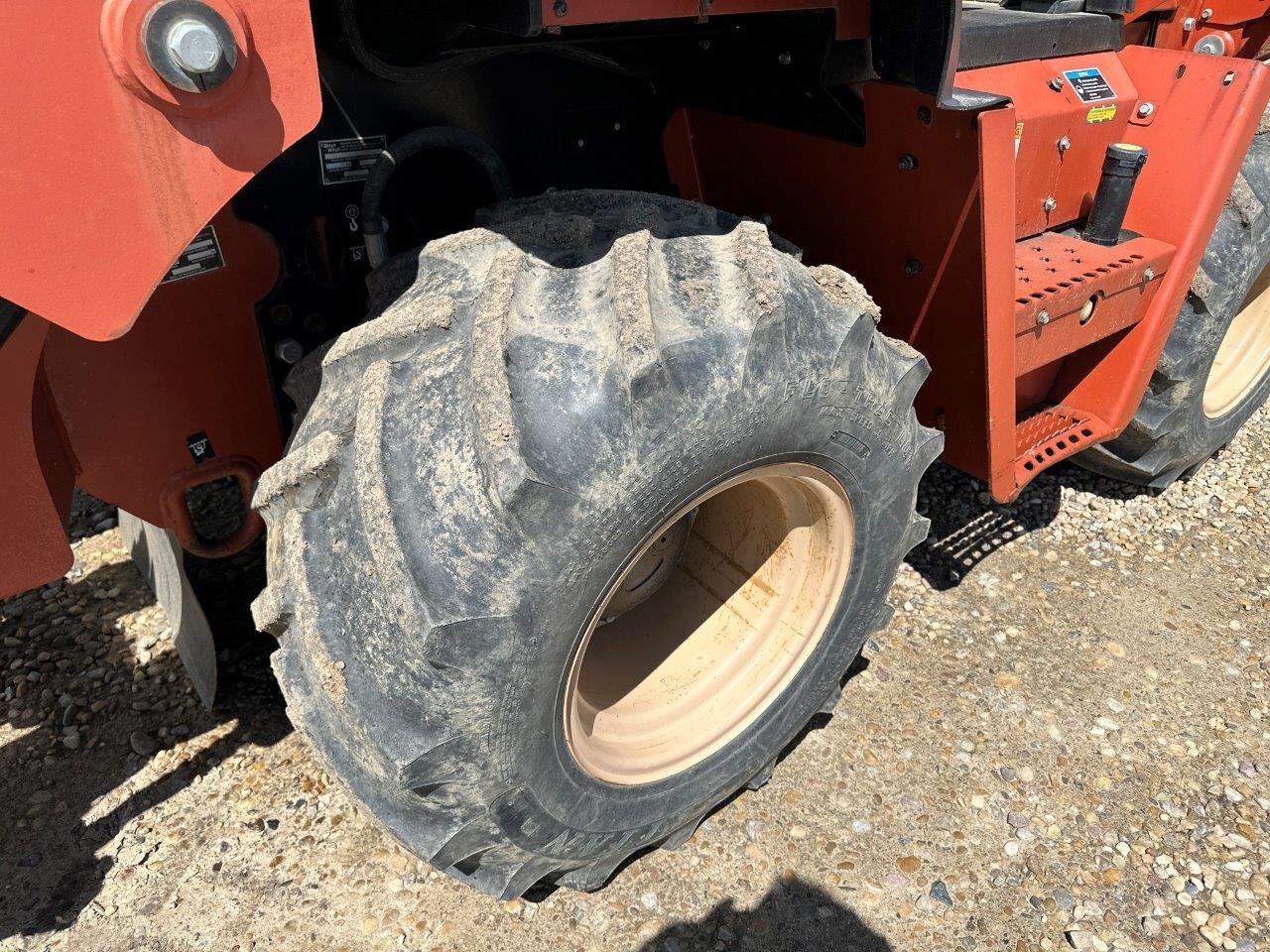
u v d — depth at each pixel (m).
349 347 1.39
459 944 1.81
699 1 1.35
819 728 2.28
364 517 1.26
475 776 1.38
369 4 1.47
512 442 1.22
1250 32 2.92
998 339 1.93
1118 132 2.46
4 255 0.86
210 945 1.81
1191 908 1.93
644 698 1.89
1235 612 2.72
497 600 1.26
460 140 1.73
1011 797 2.14
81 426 1.59
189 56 0.83
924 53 1.60
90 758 2.17
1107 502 3.17
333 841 1.99
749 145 2.05
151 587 2.66
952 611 2.66
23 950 1.79
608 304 1.33
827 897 1.92
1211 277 2.63
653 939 1.83
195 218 0.93
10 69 0.80
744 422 1.40
